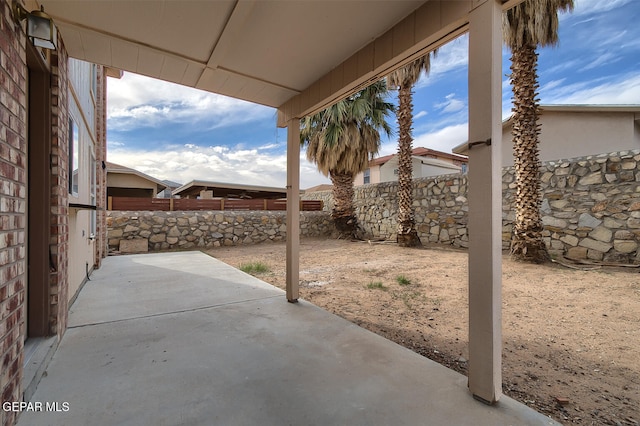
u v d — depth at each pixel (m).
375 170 17.91
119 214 8.93
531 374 2.20
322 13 2.21
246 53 2.75
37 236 2.35
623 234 5.66
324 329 2.88
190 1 2.07
